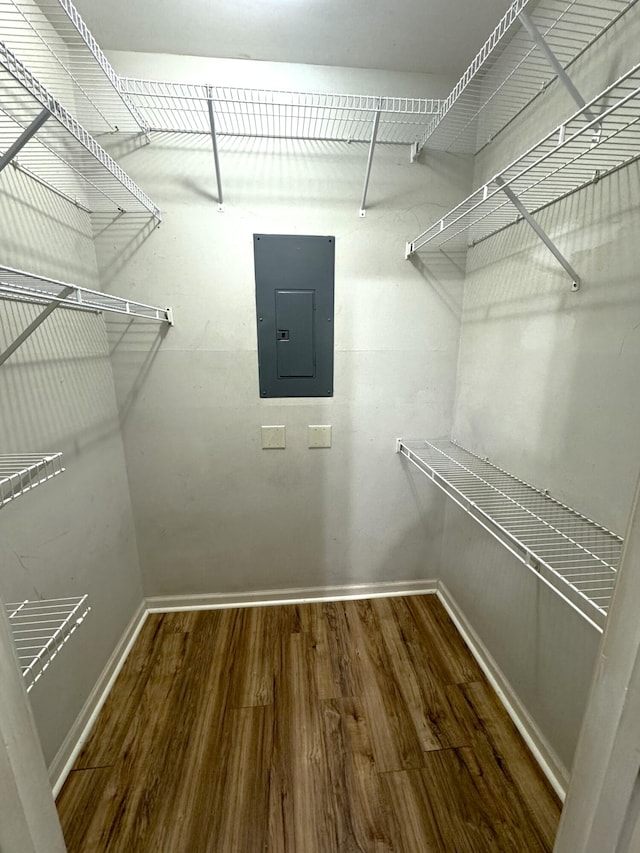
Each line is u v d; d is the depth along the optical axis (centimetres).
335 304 152
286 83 133
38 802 49
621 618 43
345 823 95
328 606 178
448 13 111
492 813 98
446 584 179
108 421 144
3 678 45
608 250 85
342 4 108
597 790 47
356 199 144
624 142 78
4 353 85
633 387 80
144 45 123
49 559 105
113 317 144
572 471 99
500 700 129
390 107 136
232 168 137
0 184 92
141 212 137
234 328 150
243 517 170
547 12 99
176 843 92
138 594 167
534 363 113
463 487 121
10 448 92
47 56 111
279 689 133
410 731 118
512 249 123
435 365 163
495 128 129
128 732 118
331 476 170
